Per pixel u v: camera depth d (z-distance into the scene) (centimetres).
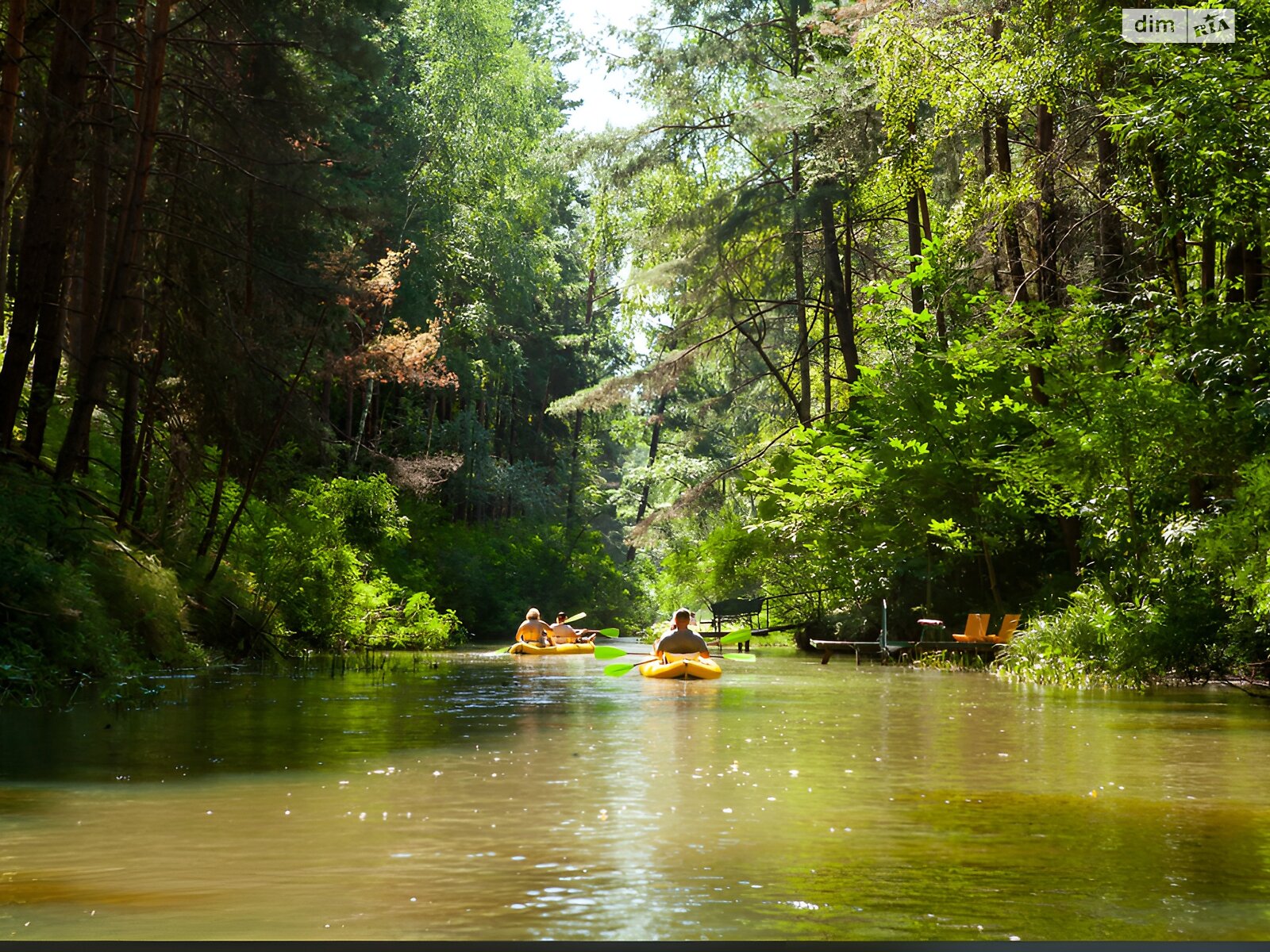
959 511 2652
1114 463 1944
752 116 3688
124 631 1808
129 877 559
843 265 3984
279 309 2364
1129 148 1980
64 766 907
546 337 6431
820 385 4425
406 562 4069
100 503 2036
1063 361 2216
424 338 3369
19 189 2427
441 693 1650
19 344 1978
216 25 2320
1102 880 563
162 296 2308
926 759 988
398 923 483
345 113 2695
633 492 6794
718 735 1162
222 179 2294
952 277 2716
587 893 533
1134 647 1878
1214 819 722
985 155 2866
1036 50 2127
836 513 2911
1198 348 1912
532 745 1066
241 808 736
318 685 1741
